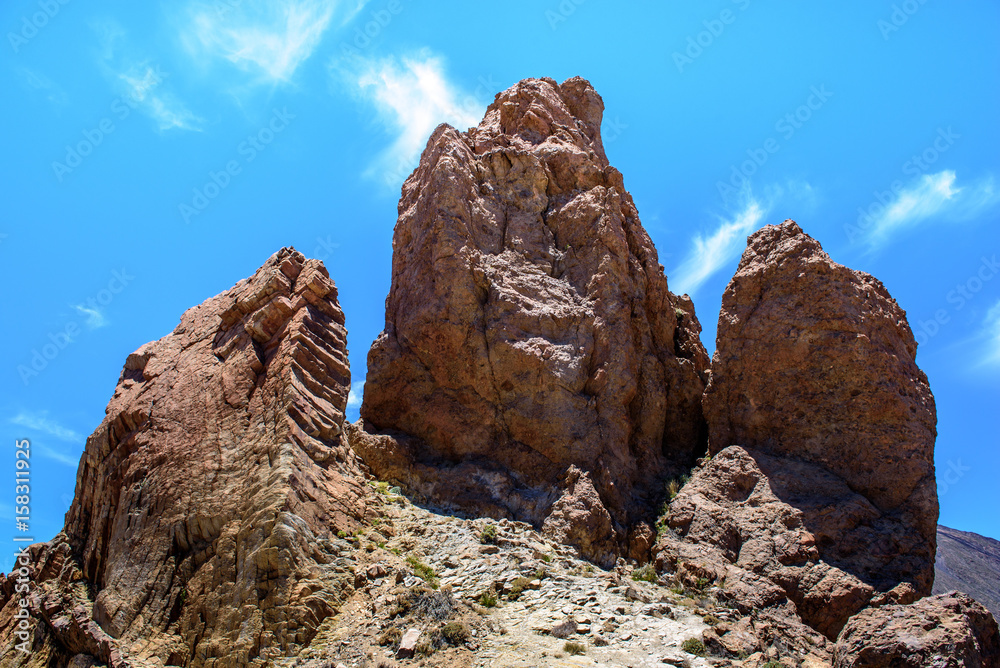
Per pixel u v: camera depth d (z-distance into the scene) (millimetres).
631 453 23078
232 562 17219
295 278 22938
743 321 23016
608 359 22859
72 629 17656
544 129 28266
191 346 23391
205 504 18562
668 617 16172
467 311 23344
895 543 19109
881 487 20172
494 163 26297
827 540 19344
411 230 25547
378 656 14555
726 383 22969
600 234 24516
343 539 18109
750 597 18078
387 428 23688
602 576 17797
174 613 17438
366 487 20297
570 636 14820
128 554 18688
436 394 23359
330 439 19938
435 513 21031
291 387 19562
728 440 22656
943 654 13742
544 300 23750
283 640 15555
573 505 20281
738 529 19984
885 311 22250
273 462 18281
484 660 13922
